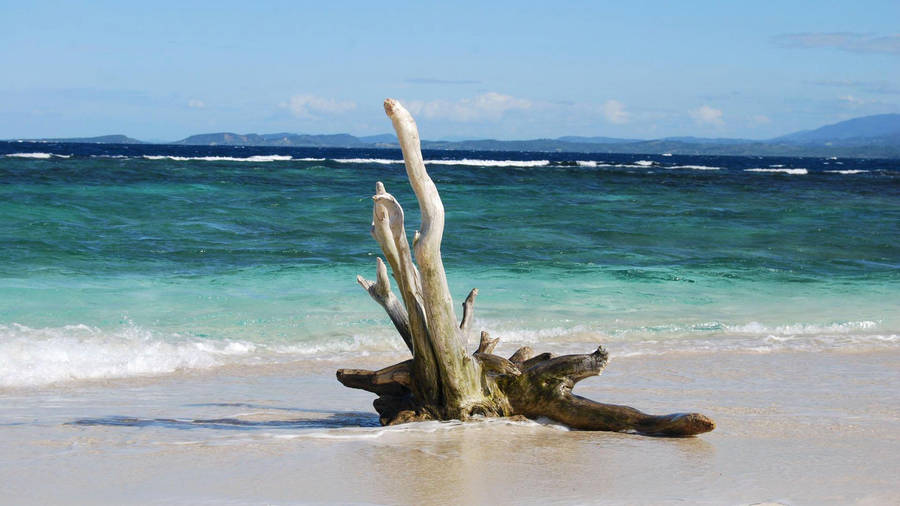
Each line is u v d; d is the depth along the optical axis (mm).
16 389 7488
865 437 5668
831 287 14703
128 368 8438
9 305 10852
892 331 11328
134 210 23094
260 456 4938
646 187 42656
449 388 5766
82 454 5000
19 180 30828
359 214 24484
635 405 6809
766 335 10875
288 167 47094
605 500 4164
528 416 5898
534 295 13031
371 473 4586
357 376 6082
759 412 6535
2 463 4777
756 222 25984
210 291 12562
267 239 18906
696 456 5070
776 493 4328
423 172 5281
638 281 14648
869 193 43344
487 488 4344
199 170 40656
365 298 12406
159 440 5383
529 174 50094
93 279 13156
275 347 9594
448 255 17172
